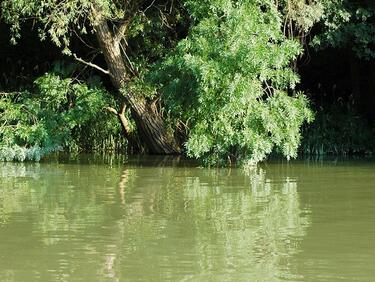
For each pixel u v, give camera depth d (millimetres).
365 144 26531
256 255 9406
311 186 15977
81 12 22031
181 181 17047
